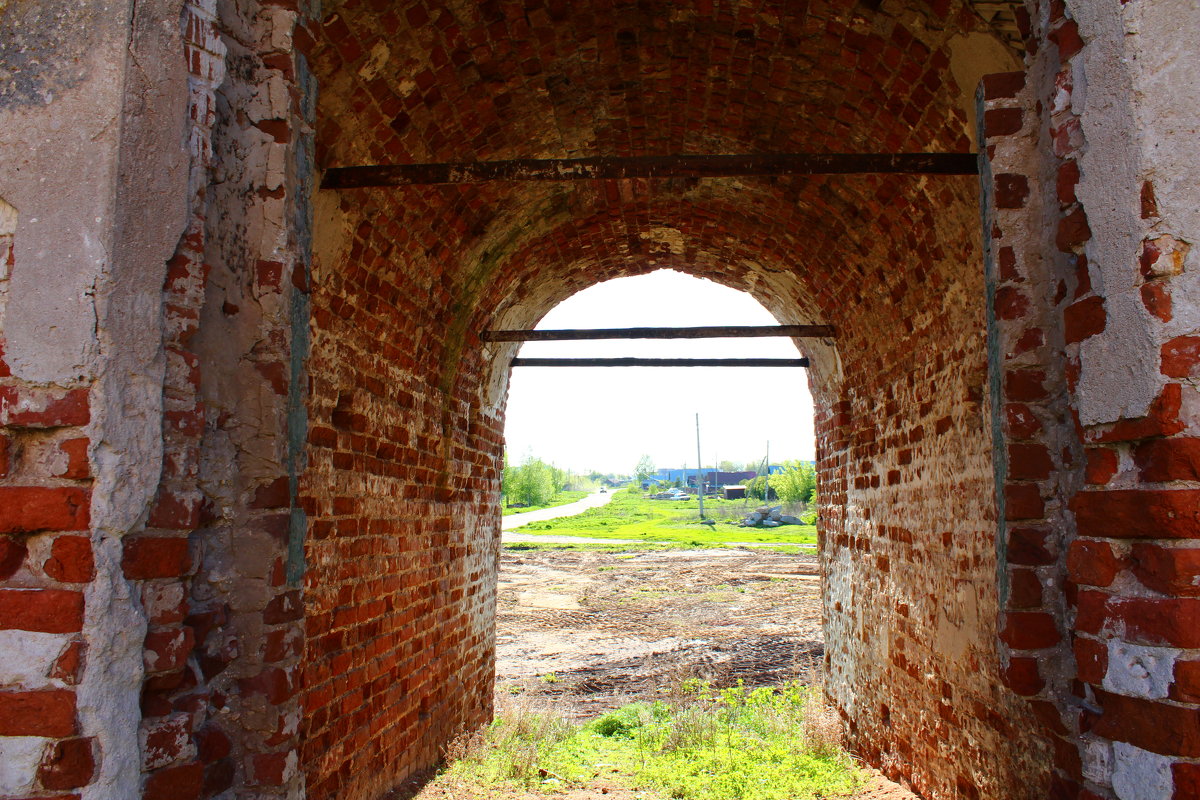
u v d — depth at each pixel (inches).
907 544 197.6
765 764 220.1
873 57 148.5
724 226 255.9
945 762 171.8
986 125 92.9
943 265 168.9
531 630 501.7
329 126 141.2
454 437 235.3
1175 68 71.1
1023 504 86.7
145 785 68.7
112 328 67.7
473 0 143.8
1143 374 69.9
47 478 66.1
